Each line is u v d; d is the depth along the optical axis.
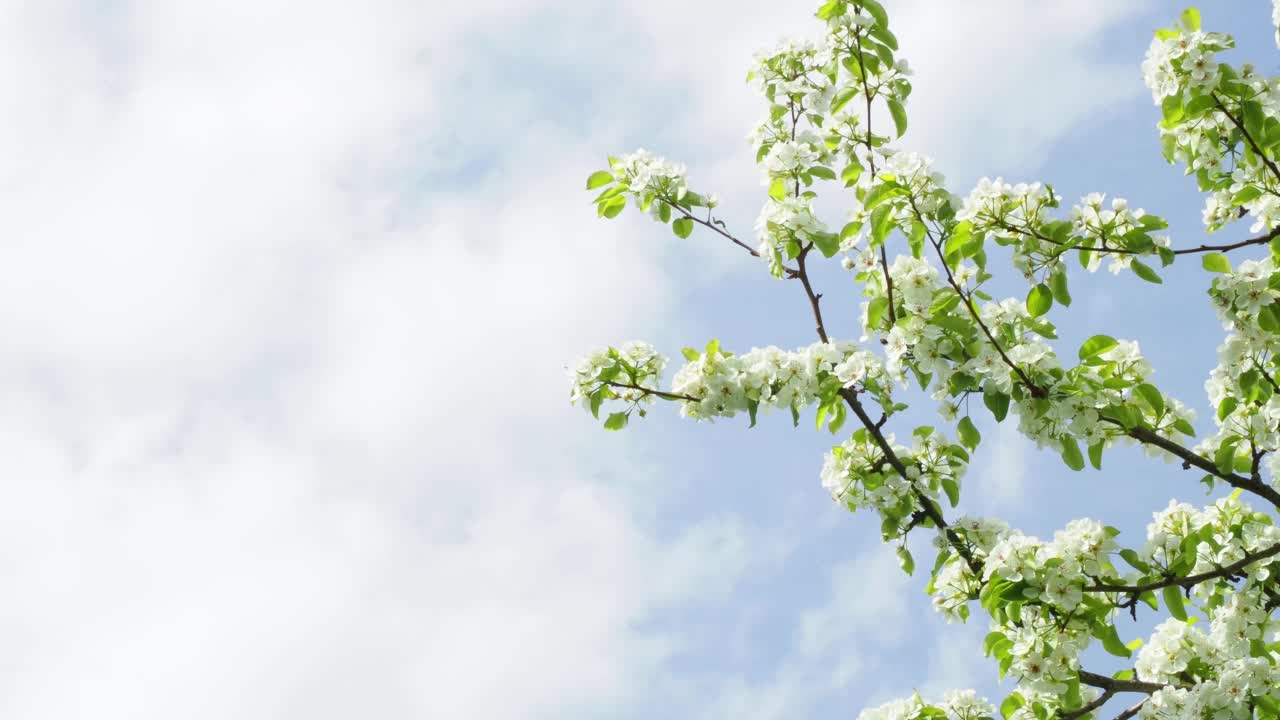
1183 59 4.82
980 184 4.82
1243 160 5.39
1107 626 4.88
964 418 5.26
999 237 4.84
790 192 6.25
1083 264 4.94
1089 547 4.81
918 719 5.63
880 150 5.73
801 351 5.58
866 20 5.92
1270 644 5.48
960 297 5.11
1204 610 5.83
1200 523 5.47
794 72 6.52
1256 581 5.30
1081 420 4.84
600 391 5.77
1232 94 4.89
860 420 5.75
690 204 6.28
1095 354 4.79
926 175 4.95
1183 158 5.58
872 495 5.95
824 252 5.72
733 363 5.62
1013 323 5.04
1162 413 4.91
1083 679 5.33
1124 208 4.76
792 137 6.59
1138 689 5.32
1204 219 5.88
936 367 5.07
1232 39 4.77
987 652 5.23
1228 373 5.11
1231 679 5.01
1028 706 5.52
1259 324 4.91
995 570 4.95
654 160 6.30
